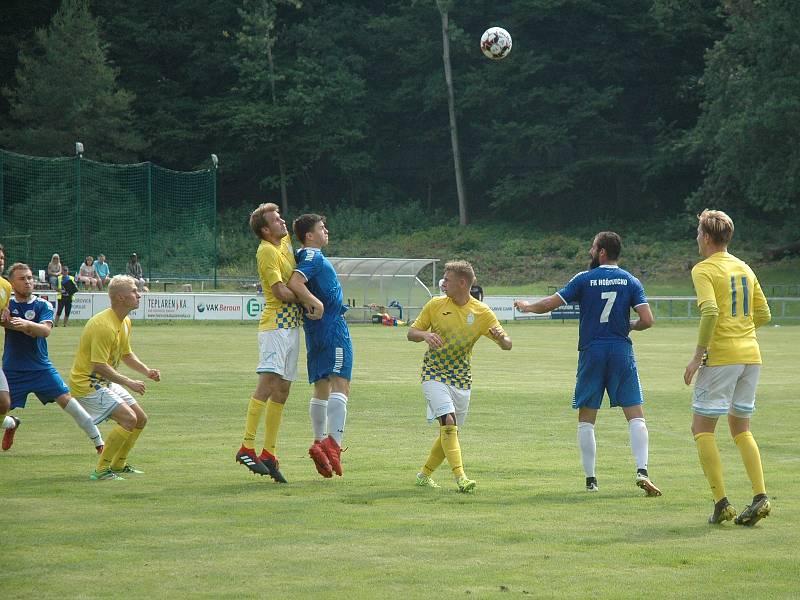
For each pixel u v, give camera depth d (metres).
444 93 157.88
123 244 130.25
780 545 14.59
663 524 15.92
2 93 149.00
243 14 154.62
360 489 18.75
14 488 18.52
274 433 19.55
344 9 167.75
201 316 86.31
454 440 18.70
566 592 12.05
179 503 17.23
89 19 144.62
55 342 58.16
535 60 154.75
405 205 163.75
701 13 152.75
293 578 12.58
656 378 42.44
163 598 11.67
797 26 112.25
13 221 128.12
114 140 143.88
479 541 14.62
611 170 154.38
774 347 63.38
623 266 130.75
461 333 18.95
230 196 169.25
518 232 150.38
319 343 20.16
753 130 112.75
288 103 157.50
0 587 12.07
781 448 24.17
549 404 32.81
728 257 17.09
